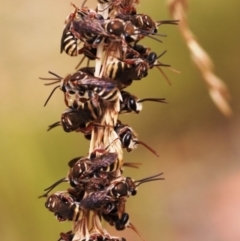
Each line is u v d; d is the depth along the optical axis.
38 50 0.43
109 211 0.24
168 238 0.52
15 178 0.34
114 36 0.24
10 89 0.40
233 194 0.57
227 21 0.56
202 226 0.54
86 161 0.24
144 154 0.60
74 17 0.24
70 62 0.45
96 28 0.24
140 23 0.24
